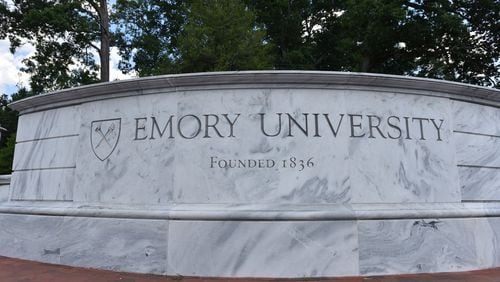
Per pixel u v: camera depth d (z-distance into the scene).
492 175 7.87
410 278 6.33
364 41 25.83
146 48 31.52
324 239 6.50
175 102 7.16
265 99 6.97
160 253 6.68
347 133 6.97
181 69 21.56
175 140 7.03
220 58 20.59
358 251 6.53
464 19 23.77
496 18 22.97
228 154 6.85
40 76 30.09
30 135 8.99
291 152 6.82
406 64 27.64
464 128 7.71
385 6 22.70
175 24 32.81
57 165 8.25
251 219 6.52
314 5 34.06
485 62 24.81
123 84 7.45
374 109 7.15
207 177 6.82
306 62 32.38
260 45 22.52
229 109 6.98
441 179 7.29
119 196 7.30
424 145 7.29
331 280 6.24
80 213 7.41
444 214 7.01
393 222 6.74
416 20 23.70
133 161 7.29
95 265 7.12
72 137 8.13
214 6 21.41
